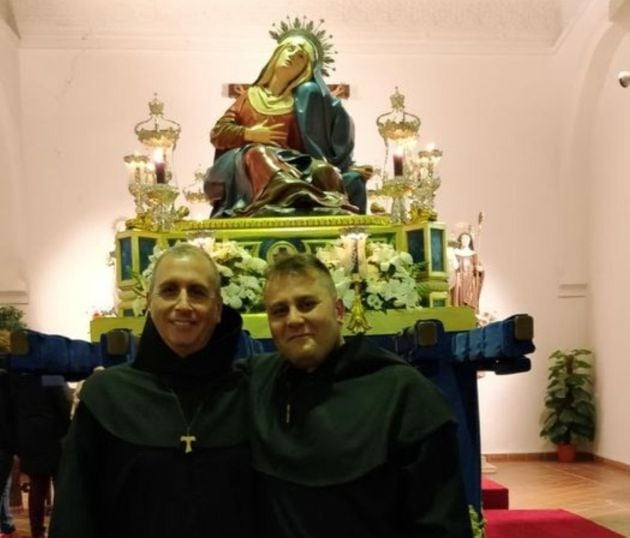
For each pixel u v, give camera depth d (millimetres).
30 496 5426
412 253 5715
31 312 11055
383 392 2111
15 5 11086
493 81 11633
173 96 11398
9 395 4324
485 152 11562
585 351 11102
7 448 4258
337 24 11547
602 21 9992
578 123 11203
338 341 2238
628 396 9859
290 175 6242
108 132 11305
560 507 7250
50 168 11211
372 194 7508
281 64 6875
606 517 6672
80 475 2180
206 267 2314
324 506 2014
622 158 10125
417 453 2053
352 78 11539
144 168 5805
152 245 5602
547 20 11570
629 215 9883
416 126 6043
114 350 4203
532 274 11461
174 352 2275
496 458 11297
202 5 11414
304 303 2180
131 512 2156
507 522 6371
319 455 2037
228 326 2355
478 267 10000
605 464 10555
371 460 2016
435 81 11594
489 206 11500
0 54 10727
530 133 11602
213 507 2115
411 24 11555
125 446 2176
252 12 11492
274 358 2367
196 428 2189
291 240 5848
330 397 2139
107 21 11320
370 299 5234
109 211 11219
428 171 6016
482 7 11500
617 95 10289
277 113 6742
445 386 4508
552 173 11570
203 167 11352
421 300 5656
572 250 11406
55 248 11141
